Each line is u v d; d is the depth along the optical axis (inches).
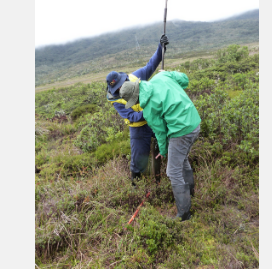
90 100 327.0
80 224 98.0
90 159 164.4
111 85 109.2
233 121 140.9
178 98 85.6
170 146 92.3
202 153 127.3
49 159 181.9
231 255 77.0
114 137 182.7
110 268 82.0
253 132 125.7
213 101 155.6
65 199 109.2
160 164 123.2
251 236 84.1
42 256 91.8
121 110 114.6
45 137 249.4
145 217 94.8
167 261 78.3
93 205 107.3
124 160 151.6
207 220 94.7
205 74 295.7
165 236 85.1
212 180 110.0
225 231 88.4
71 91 453.1
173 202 110.6
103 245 89.9
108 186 120.4
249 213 94.3
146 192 114.4
